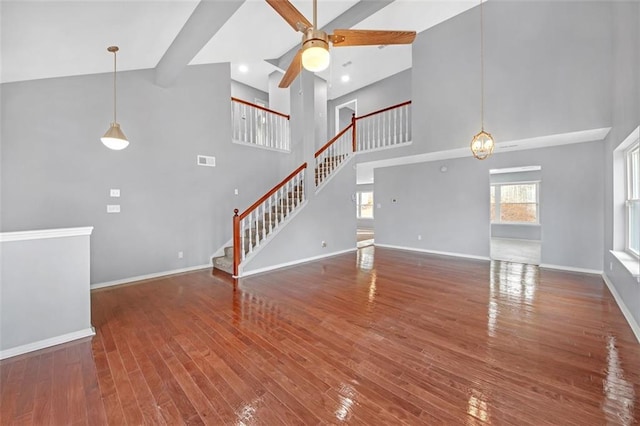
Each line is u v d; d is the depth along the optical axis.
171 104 4.71
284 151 6.58
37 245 2.37
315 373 1.98
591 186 4.54
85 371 2.03
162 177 4.62
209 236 5.24
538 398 1.69
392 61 6.94
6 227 3.32
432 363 2.09
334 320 2.86
